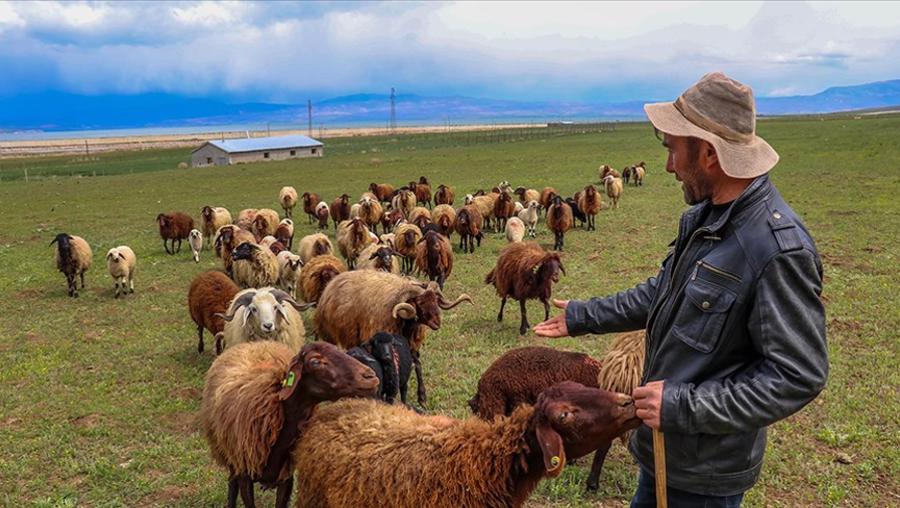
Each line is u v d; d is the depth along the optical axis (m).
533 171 45.41
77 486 6.66
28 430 7.99
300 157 75.88
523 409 3.67
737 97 2.73
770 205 2.70
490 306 13.33
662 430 2.70
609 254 17.72
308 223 28.88
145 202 36.50
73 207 34.62
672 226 21.95
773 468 6.59
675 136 2.83
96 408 8.62
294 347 8.77
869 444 6.97
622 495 6.23
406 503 3.84
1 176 57.69
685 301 2.83
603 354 10.03
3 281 17.12
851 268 14.64
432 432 4.07
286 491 5.36
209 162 75.19
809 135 60.16
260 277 14.02
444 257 14.91
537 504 6.08
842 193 26.55
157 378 9.80
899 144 46.00
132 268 15.84
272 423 5.00
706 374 2.82
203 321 10.38
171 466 7.04
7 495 6.48
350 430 4.35
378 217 25.05
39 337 12.13
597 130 105.00
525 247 11.62
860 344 9.98
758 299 2.59
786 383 2.50
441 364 9.91
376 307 8.95
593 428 3.22
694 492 2.97
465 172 47.22
